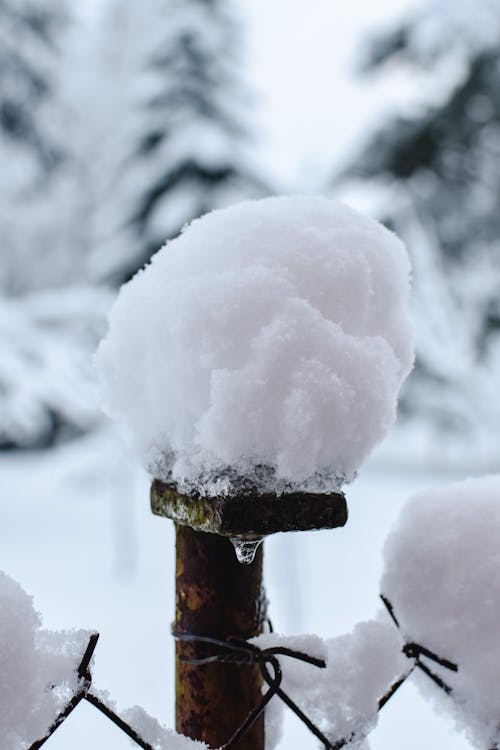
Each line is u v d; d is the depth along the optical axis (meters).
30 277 15.01
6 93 12.10
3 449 14.33
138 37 11.73
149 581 7.51
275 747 0.75
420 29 8.04
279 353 0.57
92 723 3.27
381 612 0.80
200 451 0.60
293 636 0.70
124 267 10.08
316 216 0.66
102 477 7.18
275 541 7.07
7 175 12.56
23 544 9.27
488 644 0.74
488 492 0.79
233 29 11.02
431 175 8.81
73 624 5.96
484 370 7.79
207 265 0.63
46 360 4.65
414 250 8.16
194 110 10.38
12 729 0.58
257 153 10.59
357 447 0.58
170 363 0.61
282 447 0.56
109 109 14.48
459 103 8.27
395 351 0.65
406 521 0.79
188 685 0.71
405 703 3.64
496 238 8.75
